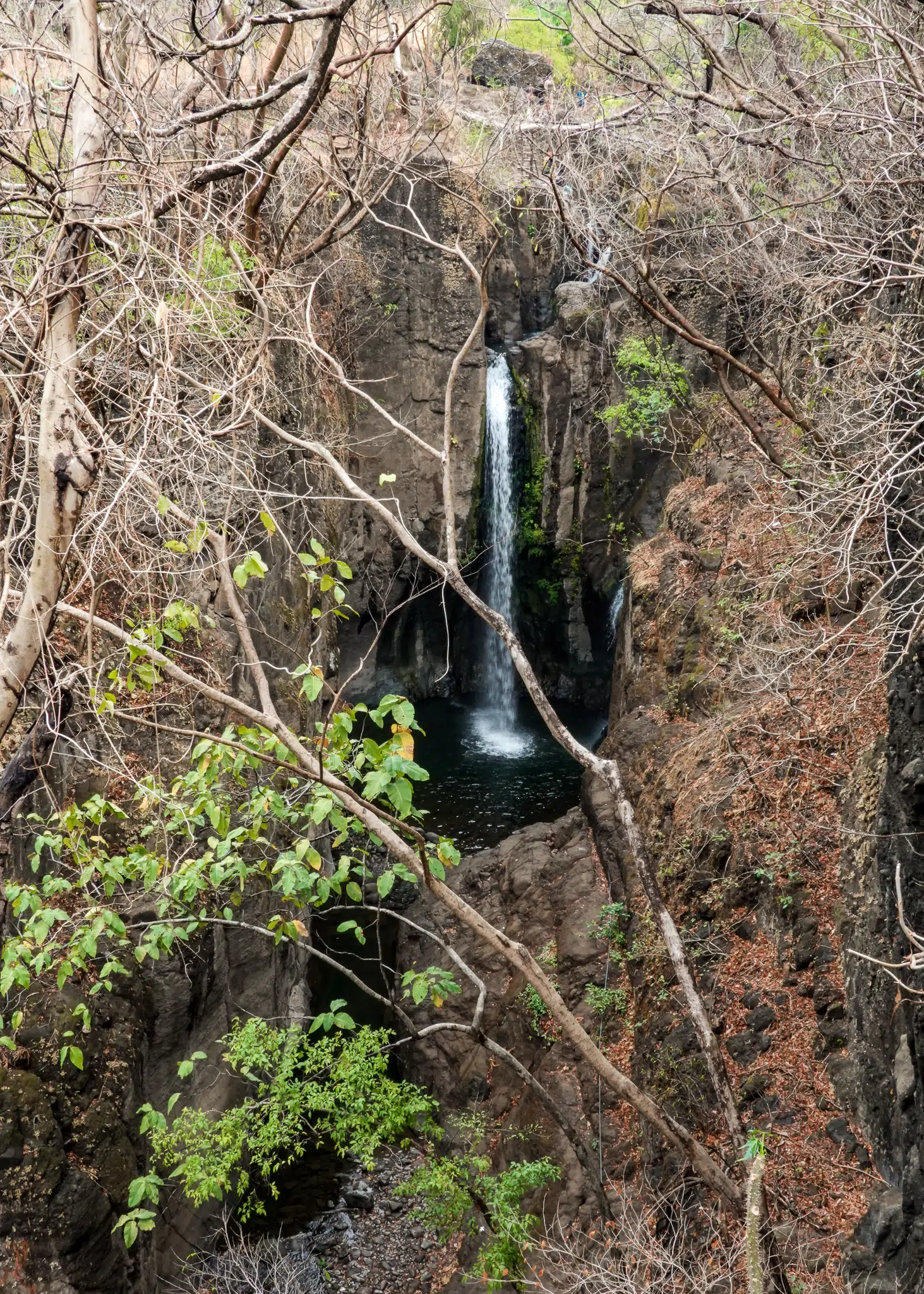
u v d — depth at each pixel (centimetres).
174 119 568
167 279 438
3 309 464
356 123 891
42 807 816
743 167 893
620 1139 921
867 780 788
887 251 668
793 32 884
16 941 575
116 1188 775
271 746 535
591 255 1134
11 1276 681
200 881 601
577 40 887
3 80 561
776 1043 800
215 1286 889
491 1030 1164
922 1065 535
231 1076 1012
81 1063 636
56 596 398
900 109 613
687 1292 620
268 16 501
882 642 640
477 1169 927
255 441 776
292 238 1139
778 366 1090
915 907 556
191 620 519
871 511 559
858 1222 636
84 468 385
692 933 945
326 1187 1054
